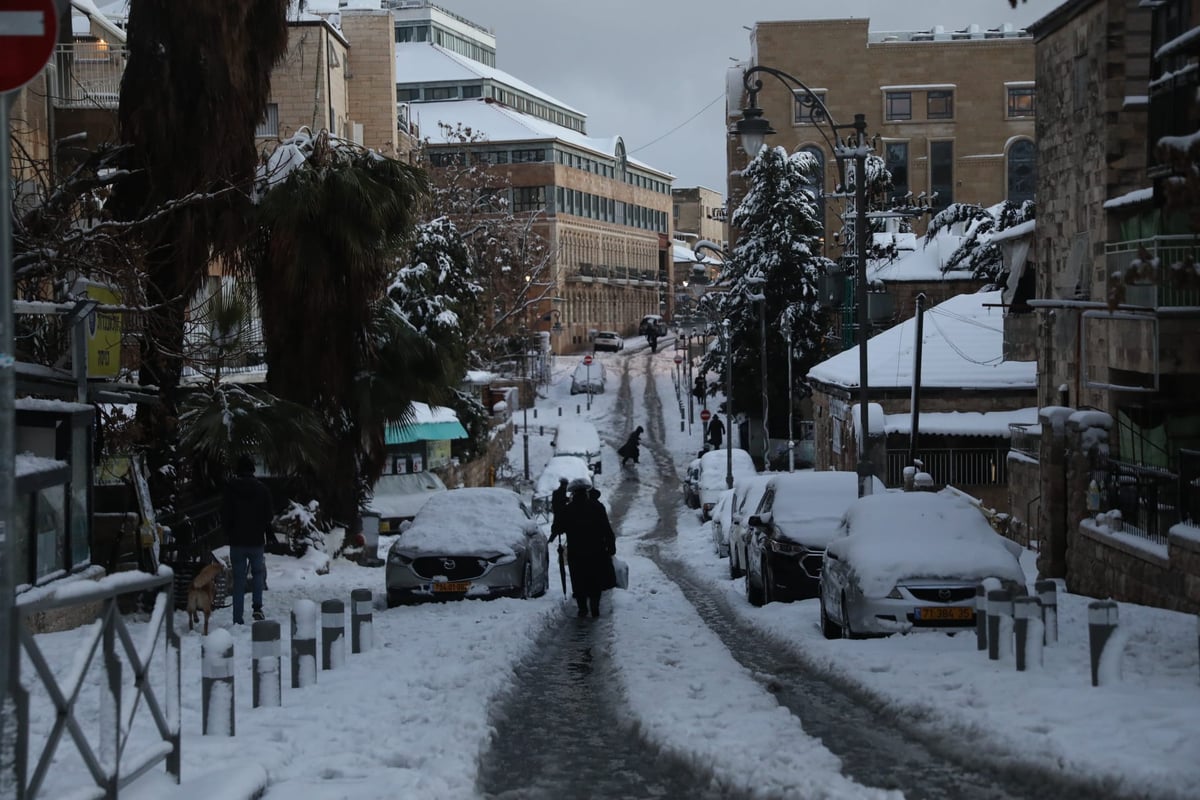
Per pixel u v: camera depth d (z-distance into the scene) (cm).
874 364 4016
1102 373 2612
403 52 13738
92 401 1700
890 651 1350
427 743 944
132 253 1742
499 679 1247
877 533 1602
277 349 2286
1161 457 2461
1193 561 1777
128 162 1936
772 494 2200
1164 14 2127
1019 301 3591
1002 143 9412
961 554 1531
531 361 9744
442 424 4484
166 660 791
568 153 13000
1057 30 2858
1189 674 1171
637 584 2539
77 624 1453
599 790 866
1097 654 1103
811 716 1095
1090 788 805
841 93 9425
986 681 1131
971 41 9375
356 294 2264
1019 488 3125
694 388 9306
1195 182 1224
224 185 1955
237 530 1691
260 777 810
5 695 609
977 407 3869
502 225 8100
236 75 1925
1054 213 2925
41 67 611
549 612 1839
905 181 9438
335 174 2177
